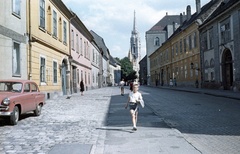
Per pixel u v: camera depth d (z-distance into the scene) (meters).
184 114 14.30
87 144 7.98
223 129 10.00
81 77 43.81
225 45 33.28
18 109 11.88
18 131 10.05
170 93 34.47
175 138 8.63
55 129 10.43
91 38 54.88
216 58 36.31
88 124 11.55
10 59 17.86
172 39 60.50
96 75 64.12
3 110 11.09
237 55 30.17
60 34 30.89
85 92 40.41
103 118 13.25
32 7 21.58
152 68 92.19
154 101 22.56
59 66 29.81
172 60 62.38
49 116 14.03
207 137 8.70
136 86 10.24
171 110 16.14
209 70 39.03
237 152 6.91
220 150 7.11
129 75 134.25
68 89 33.56
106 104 20.42
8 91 12.59
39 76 23.06
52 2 27.31
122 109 17.08
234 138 8.48
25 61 20.36
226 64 34.12
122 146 7.78
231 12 31.36
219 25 35.09
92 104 20.45
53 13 27.86
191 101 21.97
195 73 45.22
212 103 19.88
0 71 16.64
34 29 21.92
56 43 28.80
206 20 40.25
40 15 23.73
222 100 22.28
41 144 8.03
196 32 43.88
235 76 30.92
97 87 64.88
